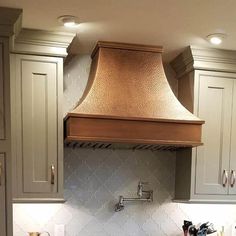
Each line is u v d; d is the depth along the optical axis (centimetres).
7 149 182
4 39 182
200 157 225
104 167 242
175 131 197
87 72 242
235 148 232
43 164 205
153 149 248
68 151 237
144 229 246
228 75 231
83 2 160
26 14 175
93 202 239
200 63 226
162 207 249
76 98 239
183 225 246
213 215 255
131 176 246
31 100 204
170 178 252
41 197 204
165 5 162
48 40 203
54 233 231
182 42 214
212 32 197
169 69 256
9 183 181
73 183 237
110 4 162
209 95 229
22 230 227
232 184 229
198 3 160
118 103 196
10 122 185
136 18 179
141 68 211
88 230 237
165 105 203
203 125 227
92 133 188
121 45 210
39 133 205
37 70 205
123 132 191
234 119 232
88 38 210
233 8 165
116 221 242
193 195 223
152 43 217
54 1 159
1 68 182
